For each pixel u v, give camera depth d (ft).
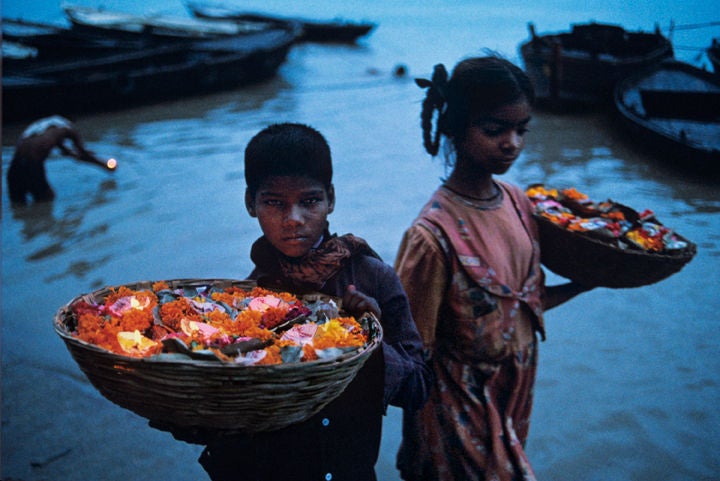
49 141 20.22
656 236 6.45
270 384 3.39
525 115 5.87
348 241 5.02
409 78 34.99
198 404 3.46
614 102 18.08
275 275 4.83
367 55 41.22
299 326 4.06
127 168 23.24
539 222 6.52
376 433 4.98
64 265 15.69
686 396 9.41
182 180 21.61
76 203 19.81
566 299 6.98
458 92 5.92
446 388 6.07
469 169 6.12
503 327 5.98
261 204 4.54
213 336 3.76
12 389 10.43
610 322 11.17
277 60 38.01
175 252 16.05
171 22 42.04
